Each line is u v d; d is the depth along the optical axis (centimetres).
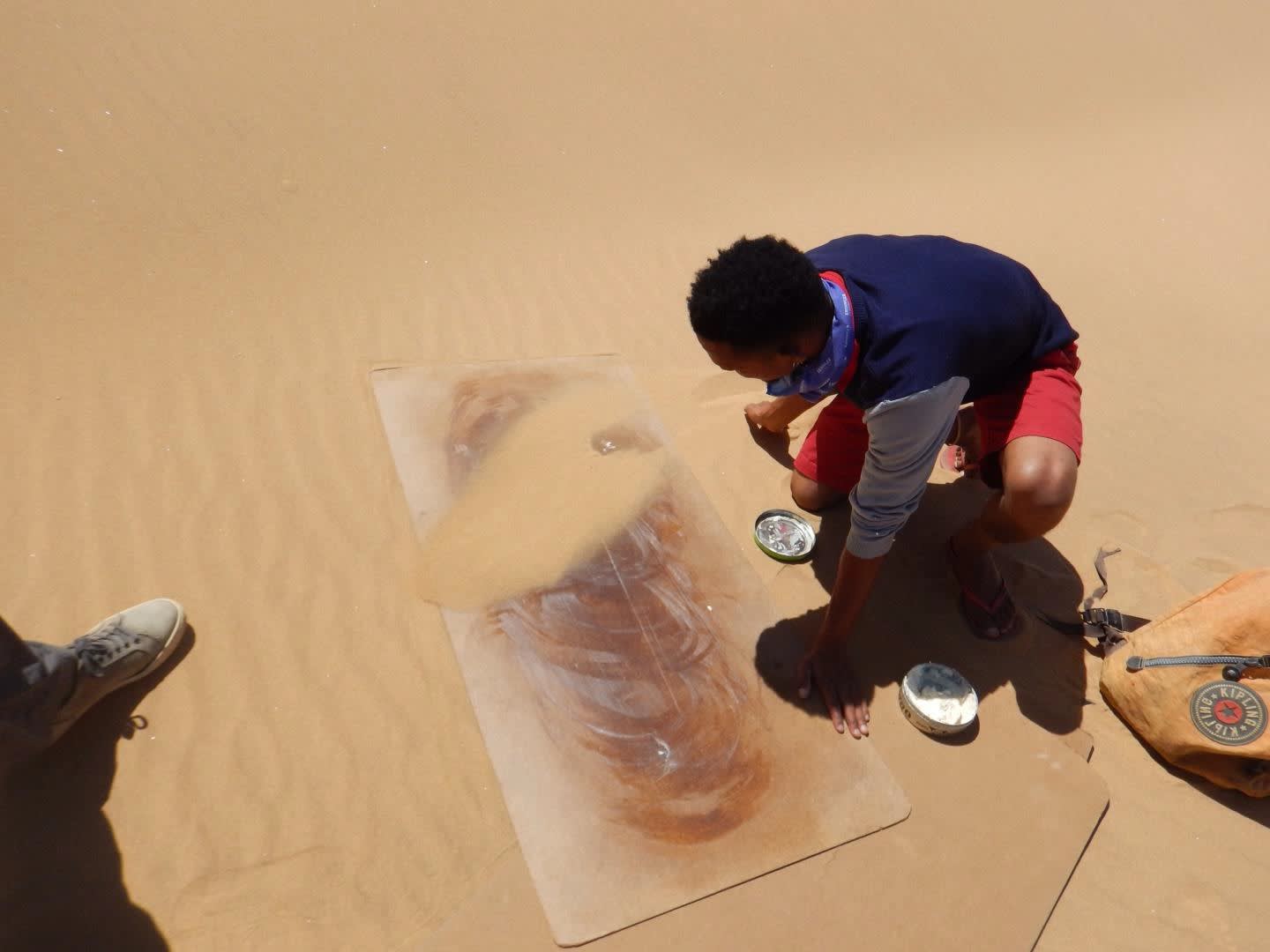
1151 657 255
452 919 203
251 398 307
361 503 283
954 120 557
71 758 218
